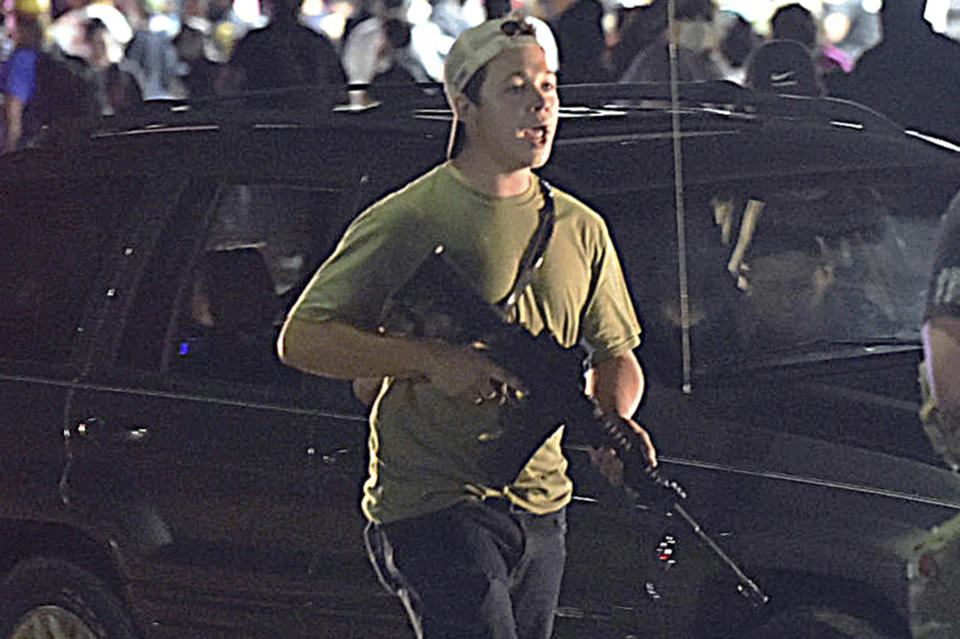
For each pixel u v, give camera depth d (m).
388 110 14.83
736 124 14.13
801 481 12.18
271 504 13.91
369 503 11.72
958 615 10.34
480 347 11.15
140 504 14.45
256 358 14.19
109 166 15.39
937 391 9.95
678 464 12.38
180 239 14.78
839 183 13.56
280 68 32.19
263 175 14.54
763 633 12.18
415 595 11.58
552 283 11.46
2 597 15.29
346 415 13.67
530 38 11.23
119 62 37.50
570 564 12.64
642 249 13.17
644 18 29.30
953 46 19.50
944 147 14.37
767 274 13.14
